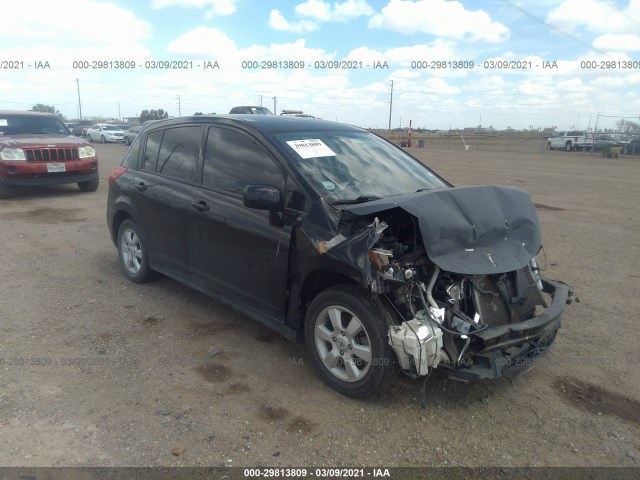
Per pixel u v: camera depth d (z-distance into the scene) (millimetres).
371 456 3053
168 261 5164
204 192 4586
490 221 3639
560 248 7879
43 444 3062
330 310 3662
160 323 4785
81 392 3621
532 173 20219
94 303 5238
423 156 31719
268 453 3049
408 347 3219
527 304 3781
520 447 3166
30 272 6188
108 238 7973
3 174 10938
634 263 7074
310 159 4090
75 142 11984
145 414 3385
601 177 19016
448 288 3410
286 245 3789
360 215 3473
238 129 4480
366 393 3500
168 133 5336
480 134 81188
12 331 4559
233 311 5094
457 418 3441
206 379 3832
